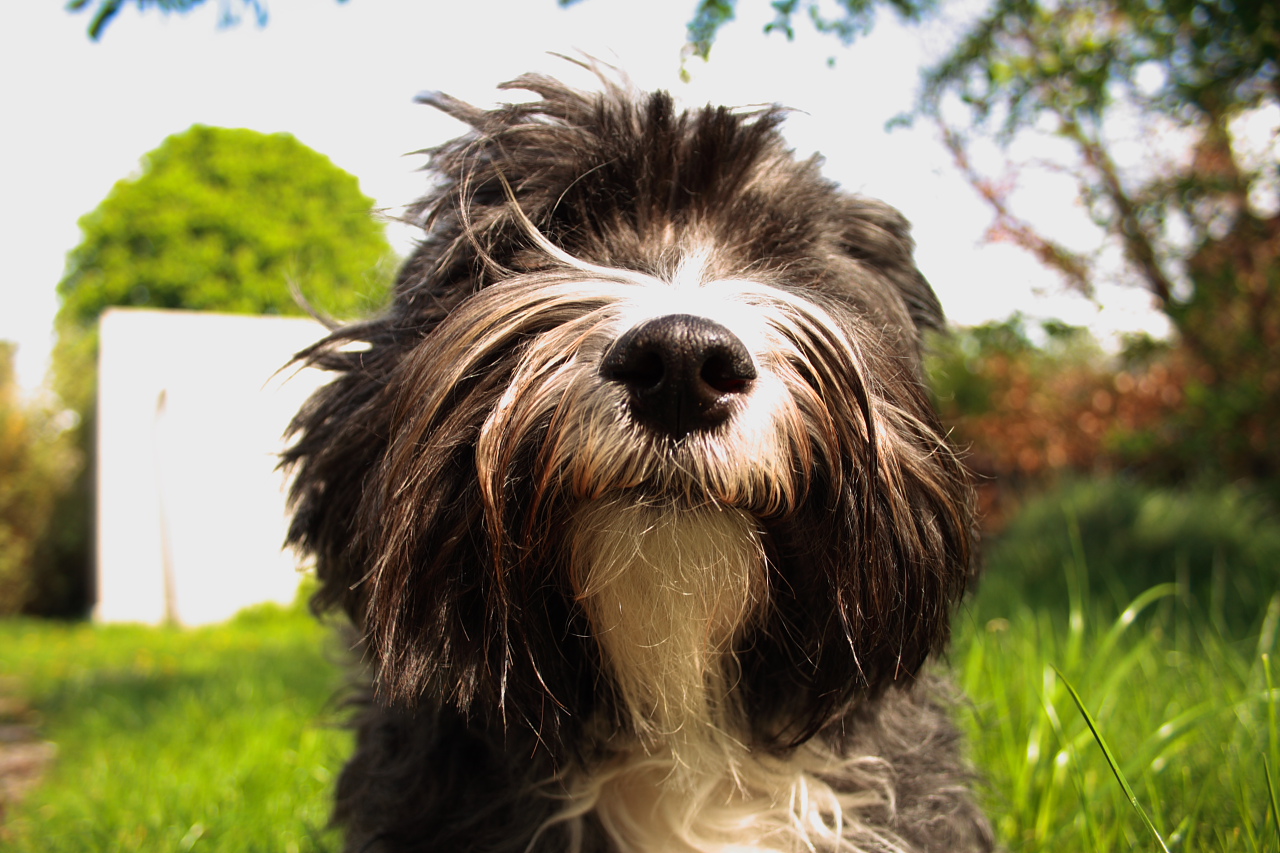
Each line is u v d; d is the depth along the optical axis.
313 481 0.39
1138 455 1.43
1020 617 0.78
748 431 0.30
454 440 0.32
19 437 2.72
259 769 0.62
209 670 1.17
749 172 0.40
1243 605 0.87
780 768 0.37
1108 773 0.43
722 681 0.35
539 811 0.36
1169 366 1.55
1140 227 1.36
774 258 0.39
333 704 0.56
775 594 0.34
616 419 0.30
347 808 0.42
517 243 0.39
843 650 0.34
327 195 4.11
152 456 2.32
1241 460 1.35
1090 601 0.95
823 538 0.32
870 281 0.41
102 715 0.93
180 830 0.53
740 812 0.37
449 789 0.37
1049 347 1.68
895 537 0.33
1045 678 0.46
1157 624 0.69
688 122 0.41
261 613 2.15
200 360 2.29
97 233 3.99
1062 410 1.74
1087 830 0.39
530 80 0.43
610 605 0.33
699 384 0.30
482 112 0.44
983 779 0.44
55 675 1.39
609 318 0.31
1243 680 0.52
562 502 0.32
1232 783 0.41
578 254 0.38
